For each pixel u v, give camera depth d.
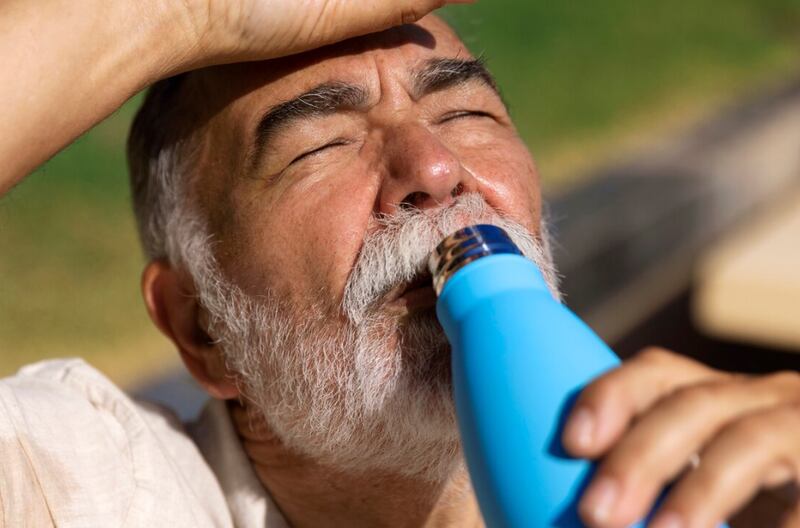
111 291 3.77
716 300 3.19
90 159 4.64
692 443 0.82
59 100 1.29
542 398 0.95
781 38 10.09
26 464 1.38
